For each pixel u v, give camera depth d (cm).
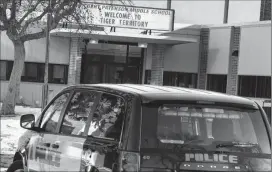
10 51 2975
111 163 502
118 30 2800
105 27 2764
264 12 3044
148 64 3053
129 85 595
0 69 2977
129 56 3066
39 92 2977
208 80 3016
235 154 504
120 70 3067
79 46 2928
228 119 525
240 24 2817
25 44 2966
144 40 2830
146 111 500
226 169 494
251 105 534
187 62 3061
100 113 559
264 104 2638
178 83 3061
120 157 490
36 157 681
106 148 517
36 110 2631
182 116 510
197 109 516
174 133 500
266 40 2692
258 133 528
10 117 2233
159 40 2777
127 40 2919
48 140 652
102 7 2691
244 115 532
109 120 536
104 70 3053
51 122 673
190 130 509
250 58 2764
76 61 2928
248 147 514
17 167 762
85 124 582
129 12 2730
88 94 604
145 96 507
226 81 2897
